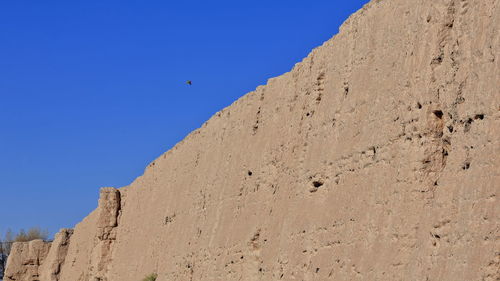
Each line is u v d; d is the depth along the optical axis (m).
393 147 22.33
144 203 46.44
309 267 25.50
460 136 19.97
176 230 39.34
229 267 31.88
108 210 52.16
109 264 51.44
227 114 36.25
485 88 19.30
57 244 63.50
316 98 27.77
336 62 26.78
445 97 20.69
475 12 20.19
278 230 28.41
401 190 21.61
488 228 18.23
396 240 21.34
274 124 31.11
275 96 31.62
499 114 18.78
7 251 86.31
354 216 23.52
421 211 20.84
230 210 33.31
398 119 22.30
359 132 24.31
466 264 18.55
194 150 39.47
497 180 18.41
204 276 34.25
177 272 37.47
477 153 19.22
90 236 55.22
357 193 23.69
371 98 23.98
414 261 20.36
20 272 67.44
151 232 43.47
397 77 22.72
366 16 25.42
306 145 27.70
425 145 21.11
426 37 21.75
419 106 21.55
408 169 21.50
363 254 22.64
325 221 25.06
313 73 28.28
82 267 56.91
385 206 22.16
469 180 19.22
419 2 22.45
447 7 21.17
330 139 26.09
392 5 24.06
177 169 41.56
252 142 32.78
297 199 27.48
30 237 86.62
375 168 23.05
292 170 28.52
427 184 20.91
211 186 35.88
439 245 19.69
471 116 19.61
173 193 41.25
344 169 24.77
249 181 32.16
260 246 29.86
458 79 20.30
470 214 18.88
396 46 23.20
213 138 37.34
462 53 20.34
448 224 19.56
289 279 26.58
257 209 30.81
